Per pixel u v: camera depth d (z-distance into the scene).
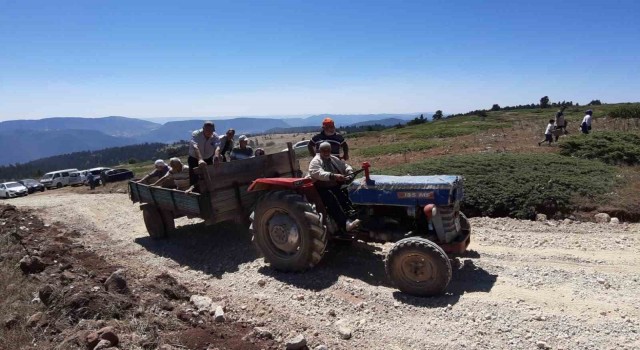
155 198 8.51
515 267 6.21
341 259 6.67
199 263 7.27
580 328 4.45
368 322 4.88
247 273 6.54
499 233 7.90
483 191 9.61
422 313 4.99
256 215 6.58
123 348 4.00
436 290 5.26
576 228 8.02
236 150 9.85
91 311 4.65
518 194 9.33
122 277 5.45
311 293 5.63
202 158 8.86
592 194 9.12
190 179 8.90
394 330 4.68
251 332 4.58
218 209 7.29
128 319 4.60
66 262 6.93
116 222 11.05
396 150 23.66
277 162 8.27
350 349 4.38
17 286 5.57
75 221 11.50
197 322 4.79
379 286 5.76
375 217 6.14
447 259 5.21
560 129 20.00
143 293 5.42
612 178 10.22
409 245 5.30
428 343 4.39
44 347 4.01
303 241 6.11
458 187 5.89
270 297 5.64
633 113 30.92
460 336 4.46
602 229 7.90
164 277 6.35
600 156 14.41
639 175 10.66
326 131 7.74
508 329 4.50
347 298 5.47
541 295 5.25
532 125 32.03
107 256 7.92
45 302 4.92
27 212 12.93
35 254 7.18
